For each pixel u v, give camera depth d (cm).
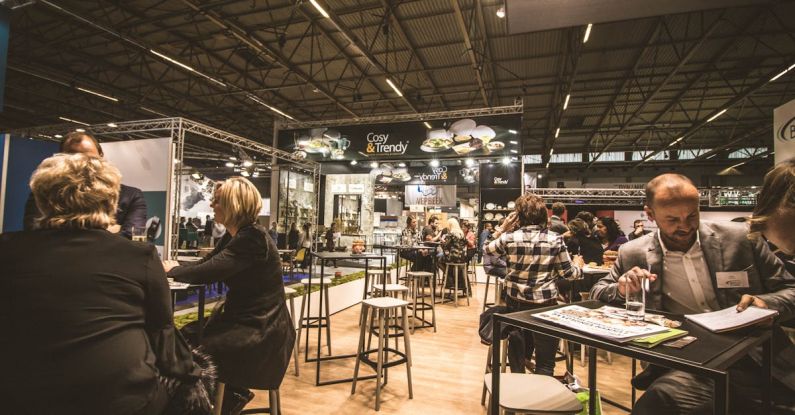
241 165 992
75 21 766
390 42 864
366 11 738
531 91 1138
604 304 140
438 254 695
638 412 120
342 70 1029
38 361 89
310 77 977
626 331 98
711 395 115
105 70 1014
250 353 169
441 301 680
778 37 809
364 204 1020
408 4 729
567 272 245
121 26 731
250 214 194
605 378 338
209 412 120
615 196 1304
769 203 112
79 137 213
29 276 91
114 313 98
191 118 1380
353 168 996
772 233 113
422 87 1120
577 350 402
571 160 1964
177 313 389
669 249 142
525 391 150
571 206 1493
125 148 483
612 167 1847
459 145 857
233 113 1340
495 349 115
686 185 128
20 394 89
